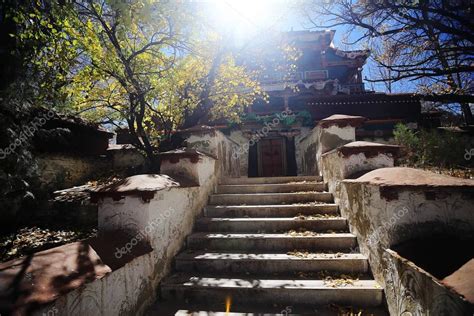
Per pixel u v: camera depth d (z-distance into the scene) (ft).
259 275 10.05
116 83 18.44
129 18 12.18
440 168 17.85
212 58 22.34
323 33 48.62
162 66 19.02
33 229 14.65
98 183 20.61
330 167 15.62
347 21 24.62
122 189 9.19
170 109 21.65
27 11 13.57
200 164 14.67
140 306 8.24
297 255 10.59
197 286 9.19
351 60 51.21
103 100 18.78
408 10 20.70
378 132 33.50
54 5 12.50
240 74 24.02
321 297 8.56
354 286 8.54
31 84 14.52
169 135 21.63
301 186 16.71
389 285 7.68
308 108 35.73
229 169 22.61
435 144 20.18
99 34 15.42
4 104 13.16
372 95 35.50
